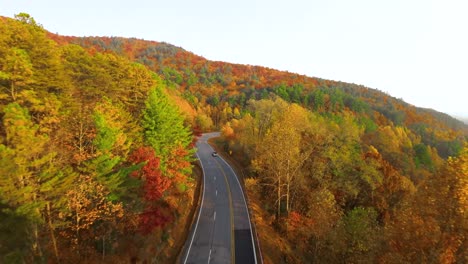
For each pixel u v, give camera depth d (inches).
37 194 602.5
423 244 512.1
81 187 657.6
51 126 776.3
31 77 834.8
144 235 874.8
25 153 561.0
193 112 3882.9
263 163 1521.9
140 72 1566.2
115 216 773.9
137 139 1092.5
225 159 2316.7
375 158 1873.8
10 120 582.2
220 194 1546.5
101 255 774.5
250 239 1097.4
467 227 474.6
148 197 865.5
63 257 697.6
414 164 2534.5
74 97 1138.0
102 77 1242.0
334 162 1620.3
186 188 1430.9
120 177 805.9
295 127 1611.7
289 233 1237.1
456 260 478.9
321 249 1063.0
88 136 813.2
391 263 546.9
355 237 901.8
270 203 1497.3
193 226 1189.1
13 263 543.8
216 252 1005.2
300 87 6058.1
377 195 1648.6
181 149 1250.0
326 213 1184.2
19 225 552.7
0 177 520.7
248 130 2153.1
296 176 1444.4
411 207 564.4
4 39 826.8
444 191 504.7
